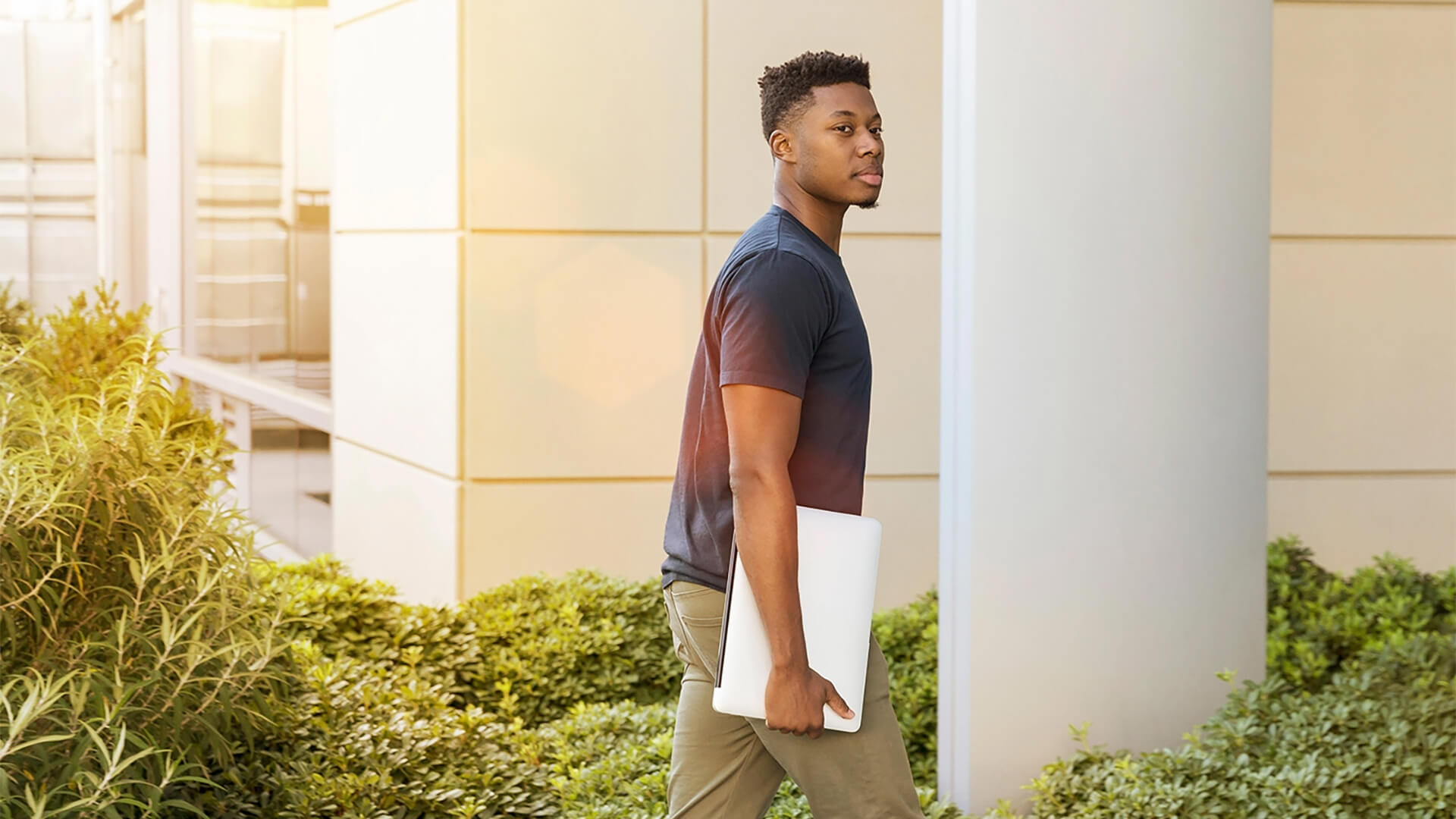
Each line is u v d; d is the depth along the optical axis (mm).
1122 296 3561
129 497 3008
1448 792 3082
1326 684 4410
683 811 2311
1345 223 6340
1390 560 5637
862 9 5762
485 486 5672
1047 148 3502
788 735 2160
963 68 3535
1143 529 3609
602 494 5762
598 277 5691
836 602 2123
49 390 3881
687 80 5684
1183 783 3287
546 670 4605
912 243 5867
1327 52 6270
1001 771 3584
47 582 2885
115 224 13516
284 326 8227
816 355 2164
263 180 8547
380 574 6586
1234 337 3654
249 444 9125
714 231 5762
